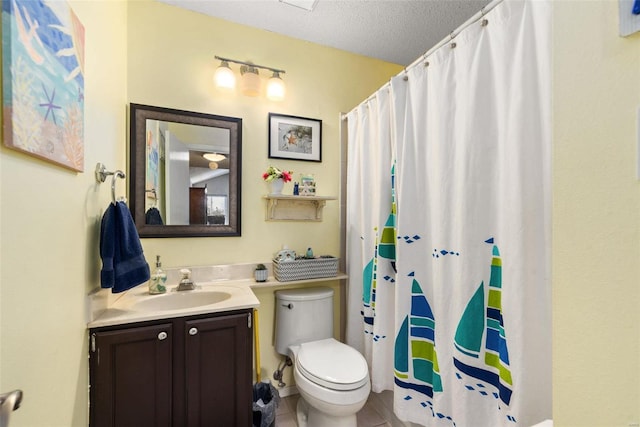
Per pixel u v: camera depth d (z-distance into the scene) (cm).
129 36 159
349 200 201
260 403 154
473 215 109
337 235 211
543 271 91
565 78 56
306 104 202
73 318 98
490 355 106
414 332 140
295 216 198
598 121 51
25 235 72
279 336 180
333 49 210
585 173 53
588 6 53
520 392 91
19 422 68
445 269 121
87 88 109
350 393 131
